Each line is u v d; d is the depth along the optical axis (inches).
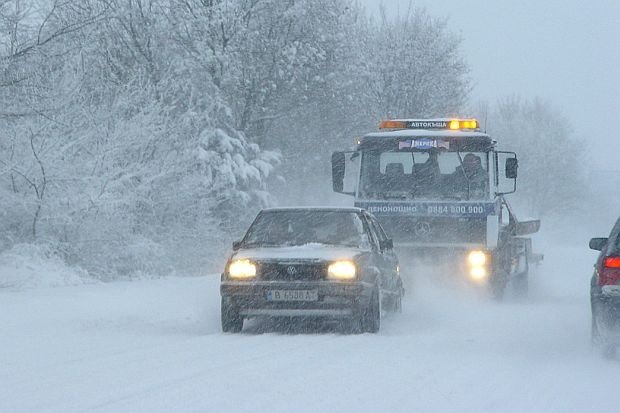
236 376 993.5
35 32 2073.1
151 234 2657.5
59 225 2332.7
